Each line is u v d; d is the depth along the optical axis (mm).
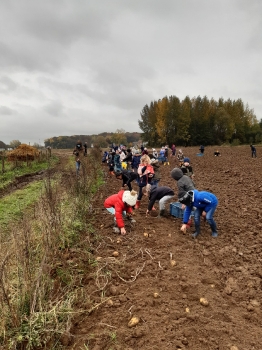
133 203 5977
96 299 3988
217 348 3096
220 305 3844
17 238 4355
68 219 6430
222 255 5238
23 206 9602
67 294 3986
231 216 7504
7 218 8195
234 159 27031
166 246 5656
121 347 3119
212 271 4719
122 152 16609
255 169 17828
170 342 3166
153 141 71062
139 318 3537
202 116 69000
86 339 3268
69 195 8062
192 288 4191
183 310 3723
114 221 6801
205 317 3572
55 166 23797
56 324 3332
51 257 4750
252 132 74688
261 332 3350
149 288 4207
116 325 3475
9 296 3549
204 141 68688
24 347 3146
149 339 3213
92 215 7688
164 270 4723
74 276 4480
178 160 24859
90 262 4977
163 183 13062
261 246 5586
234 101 76625
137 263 4984
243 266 4871
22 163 22781
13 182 15508
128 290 4191
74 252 5324
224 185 11945
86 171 11586
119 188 11922
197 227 6117
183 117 64938
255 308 3762
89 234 6285
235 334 3297
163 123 65688
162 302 3895
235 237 6082
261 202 8812
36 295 3506
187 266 4852
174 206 7426
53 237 5137
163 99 66438
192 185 6738
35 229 5836
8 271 3924
